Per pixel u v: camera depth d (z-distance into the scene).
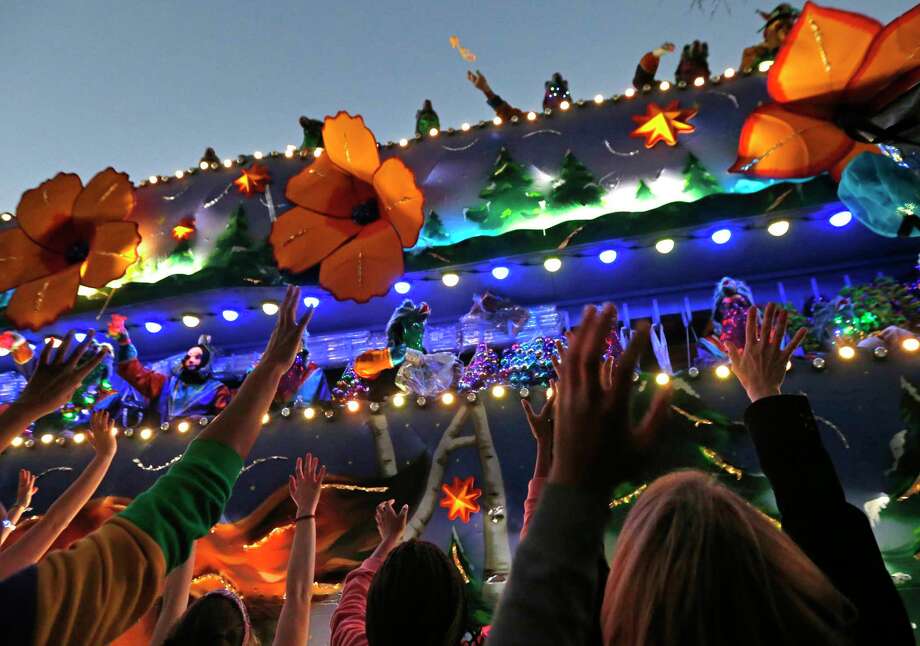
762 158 6.18
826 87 5.73
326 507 4.80
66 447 5.51
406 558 1.90
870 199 5.89
